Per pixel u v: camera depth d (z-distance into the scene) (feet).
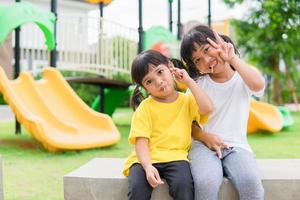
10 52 29.78
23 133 23.65
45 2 56.24
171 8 34.24
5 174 13.08
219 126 7.80
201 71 7.65
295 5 43.52
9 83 18.29
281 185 7.38
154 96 7.49
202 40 7.34
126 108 51.29
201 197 6.89
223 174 7.45
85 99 50.72
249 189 6.96
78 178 7.61
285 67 46.98
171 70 7.41
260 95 7.61
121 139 21.79
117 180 7.50
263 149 18.29
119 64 28.94
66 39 26.73
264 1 44.50
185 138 7.48
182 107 7.60
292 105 57.36
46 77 21.54
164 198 7.20
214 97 7.82
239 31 46.01
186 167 7.06
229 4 46.62
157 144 7.34
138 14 27.81
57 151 17.47
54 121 18.93
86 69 27.84
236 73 7.86
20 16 20.08
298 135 23.48
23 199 10.13
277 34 44.83
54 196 10.40
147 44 28.76
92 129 19.84
